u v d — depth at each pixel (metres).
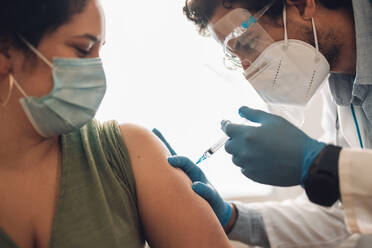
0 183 1.04
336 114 1.75
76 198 1.00
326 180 1.05
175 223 1.01
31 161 1.06
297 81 1.39
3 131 1.01
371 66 1.30
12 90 0.95
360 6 1.28
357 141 1.60
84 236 0.96
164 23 2.26
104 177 1.04
